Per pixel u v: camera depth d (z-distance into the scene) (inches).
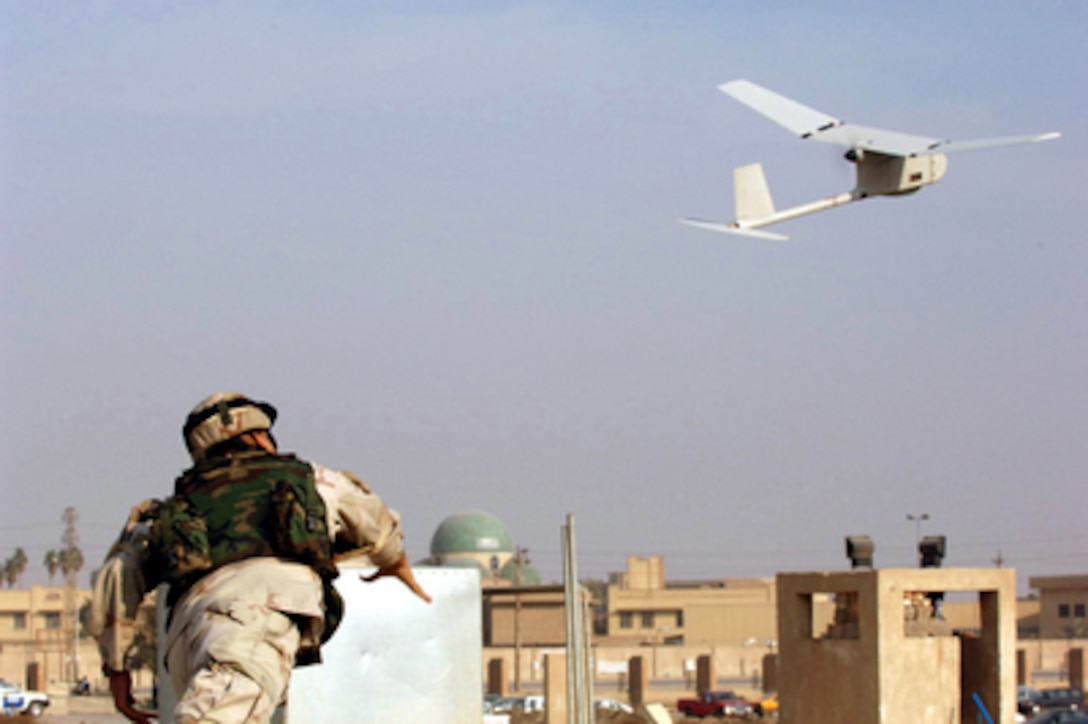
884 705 625.3
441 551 5027.1
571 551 518.3
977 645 660.7
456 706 326.3
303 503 150.4
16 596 4074.8
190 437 161.8
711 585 5255.9
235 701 135.1
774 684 2659.9
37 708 2192.4
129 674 156.8
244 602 141.6
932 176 982.4
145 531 157.0
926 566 661.9
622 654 3548.2
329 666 315.6
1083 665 2930.6
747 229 1067.3
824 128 990.4
